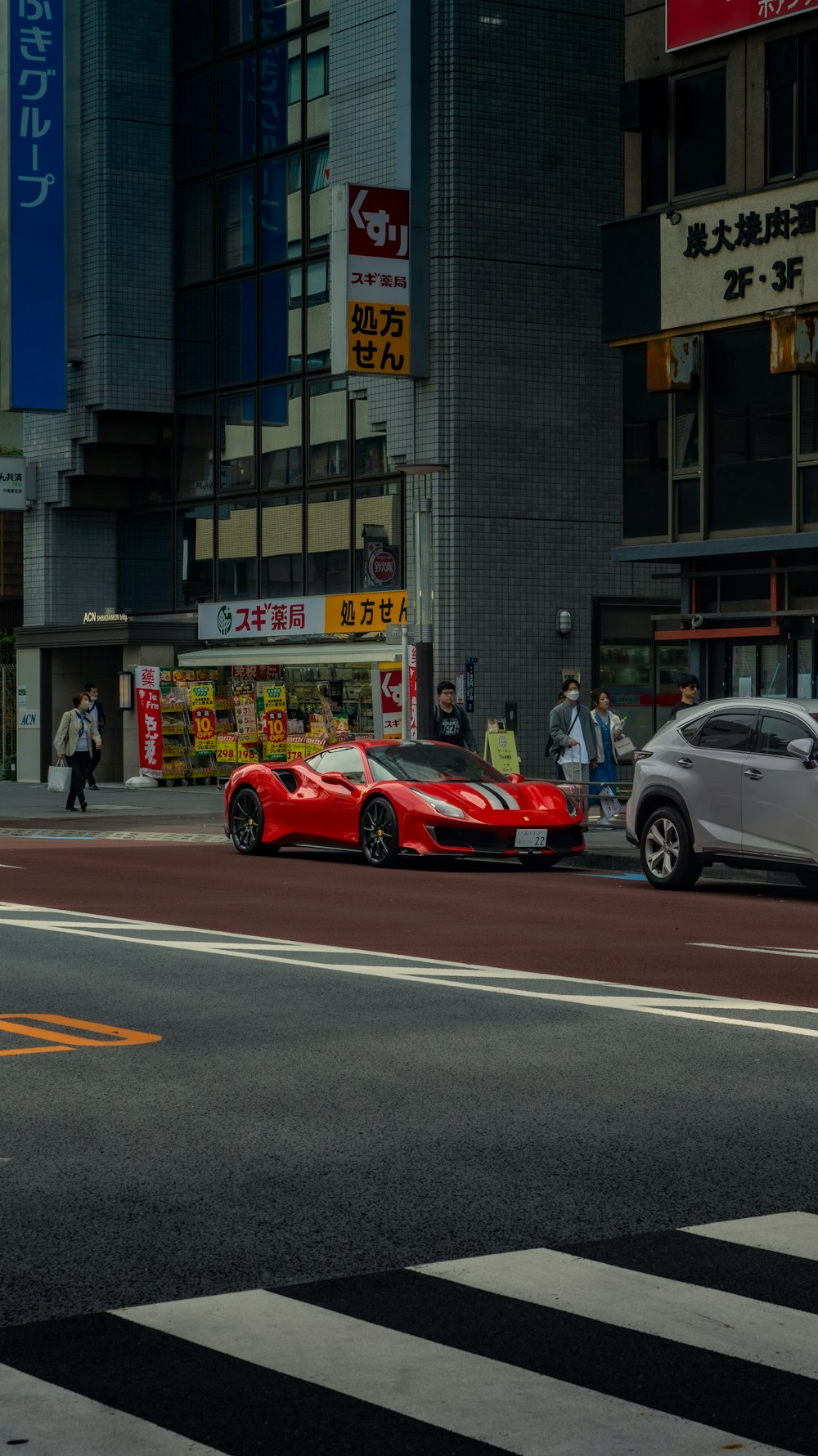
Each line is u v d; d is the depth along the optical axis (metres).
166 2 37.69
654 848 17.53
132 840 24.20
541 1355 4.66
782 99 24.80
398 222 30.06
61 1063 8.49
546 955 12.48
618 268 26.97
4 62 36.00
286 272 35.31
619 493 32.69
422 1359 4.63
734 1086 7.98
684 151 26.23
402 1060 8.54
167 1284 5.25
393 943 13.22
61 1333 4.84
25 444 39.66
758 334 25.20
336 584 34.09
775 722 16.56
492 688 31.45
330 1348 4.71
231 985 10.98
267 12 35.62
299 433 35.06
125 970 11.64
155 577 39.06
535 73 31.69
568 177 31.98
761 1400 4.35
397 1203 6.11
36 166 36.12
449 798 19.42
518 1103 7.64
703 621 25.94
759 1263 5.46
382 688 26.70
